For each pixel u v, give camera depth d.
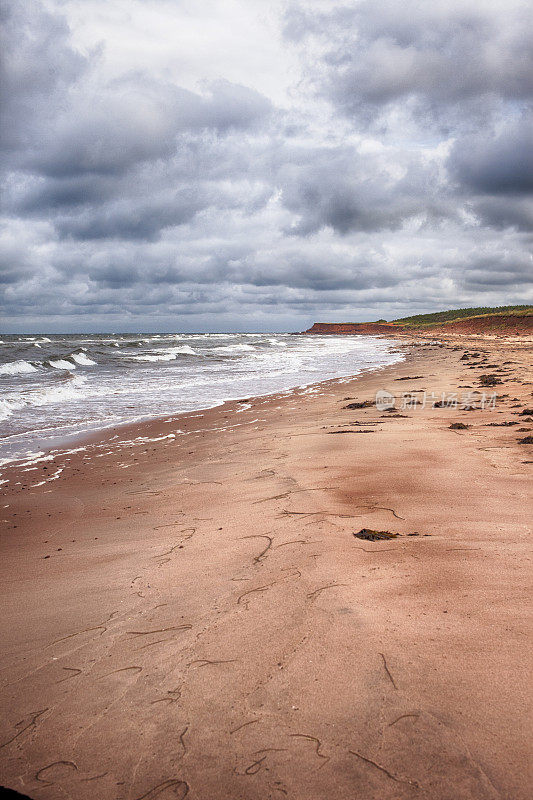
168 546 4.57
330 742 1.89
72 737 2.13
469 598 2.88
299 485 5.98
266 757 1.87
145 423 13.26
